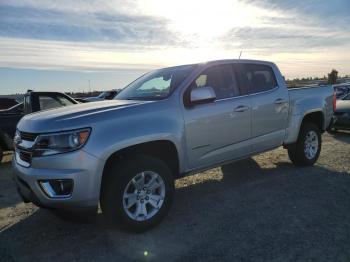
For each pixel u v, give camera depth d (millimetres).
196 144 4328
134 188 3713
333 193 4855
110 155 3488
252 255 3209
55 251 3445
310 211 4211
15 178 3840
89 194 3395
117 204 3549
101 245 3535
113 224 3660
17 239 3744
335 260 3076
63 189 3365
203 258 3195
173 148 4141
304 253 3213
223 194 4980
